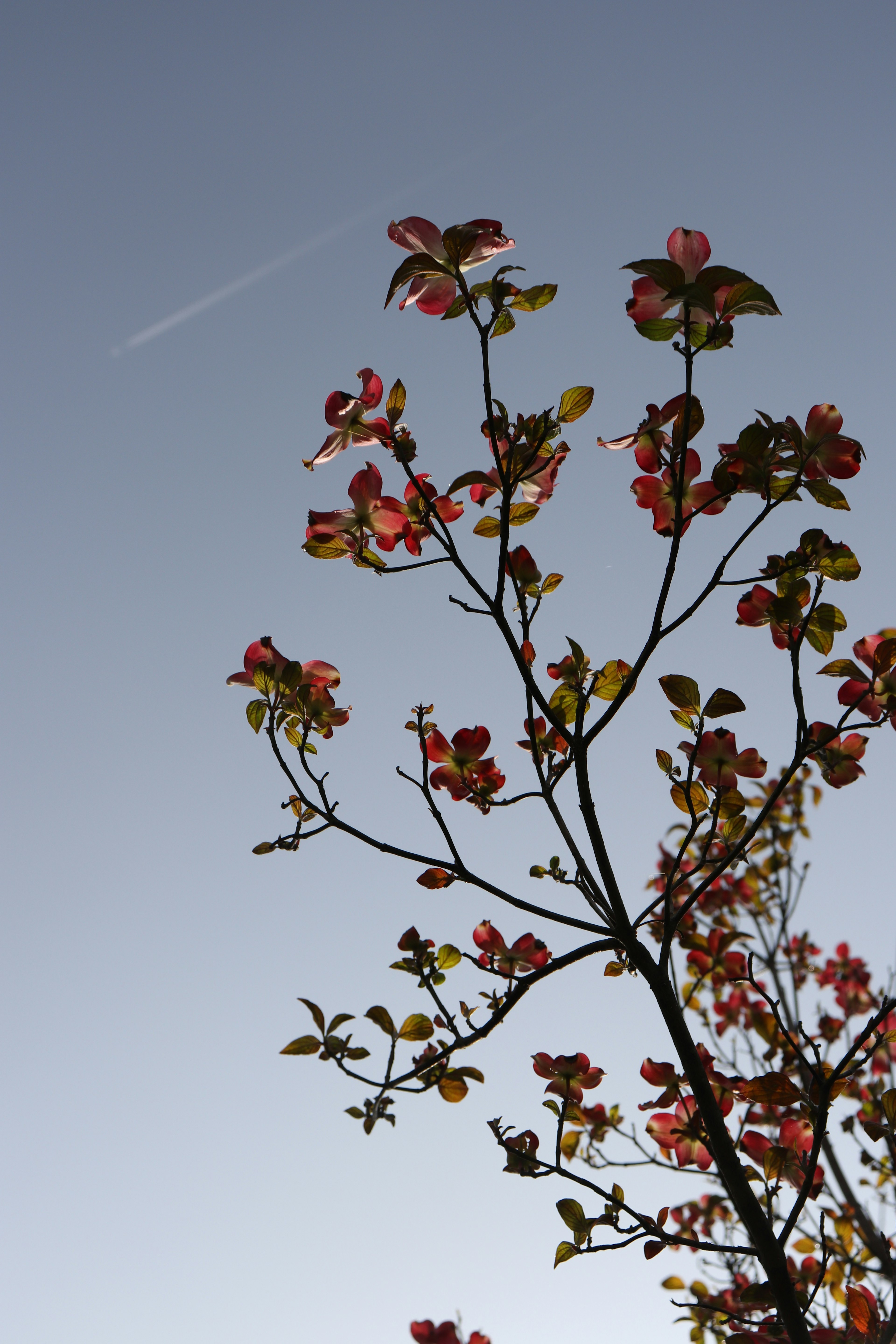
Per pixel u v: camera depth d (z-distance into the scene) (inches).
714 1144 102.3
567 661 106.7
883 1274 119.0
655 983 103.5
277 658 106.9
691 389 100.9
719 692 104.7
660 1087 109.5
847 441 101.8
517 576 106.5
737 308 100.0
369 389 103.8
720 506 105.1
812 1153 102.7
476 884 105.1
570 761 106.6
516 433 102.9
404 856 105.7
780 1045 127.5
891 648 105.7
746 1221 101.8
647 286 100.7
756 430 102.3
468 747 108.5
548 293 101.5
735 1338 103.7
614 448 105.4
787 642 106.6
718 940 125.4
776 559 103.6
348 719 107.7
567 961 104.3
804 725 103.6
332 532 105.5
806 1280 121.4
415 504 105.5
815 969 149.4
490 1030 104.4
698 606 103.6
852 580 103.4
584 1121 111.4
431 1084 104.2
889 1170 119.8
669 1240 103.6
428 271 100.9
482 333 101.6
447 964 107.3
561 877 107.7
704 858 104.7
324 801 106.3
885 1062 133.6
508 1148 105.2
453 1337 109.3
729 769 106.0
